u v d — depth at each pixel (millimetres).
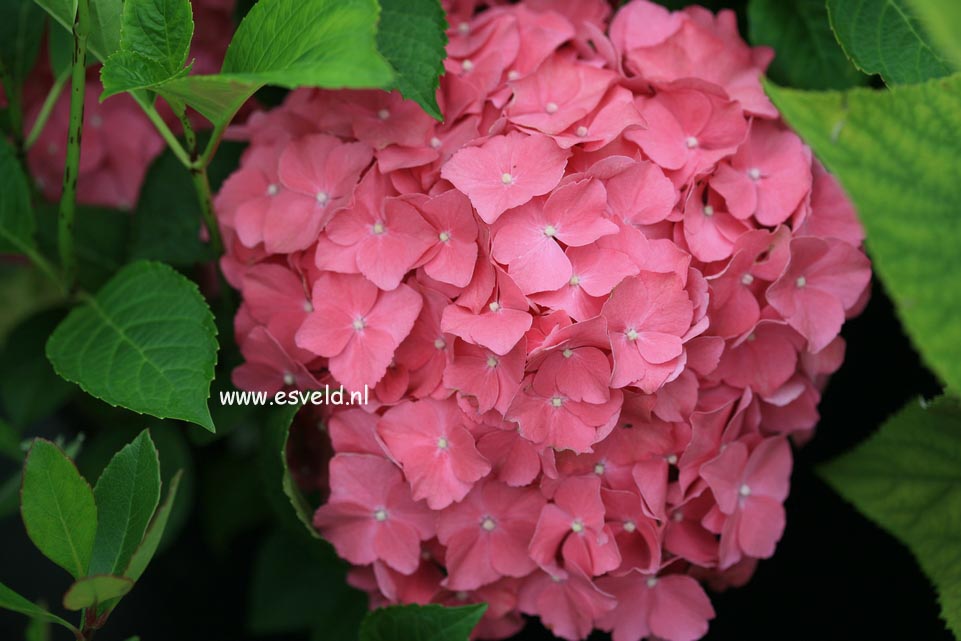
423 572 522
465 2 526
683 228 491
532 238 483
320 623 568
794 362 507
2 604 463
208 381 496
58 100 594
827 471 490
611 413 483
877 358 551
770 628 577
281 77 439
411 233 493
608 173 488
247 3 564
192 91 478
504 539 506
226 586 668
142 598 667
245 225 519
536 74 503
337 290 499
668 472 505
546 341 472
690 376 491
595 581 507
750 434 512
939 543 480
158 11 480
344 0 450
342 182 503
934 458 478
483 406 482
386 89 492
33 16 569
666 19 517
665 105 506
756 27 527
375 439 500
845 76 527
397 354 499
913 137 413
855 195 407
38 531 468
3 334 660
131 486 481
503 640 566
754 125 509
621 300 478
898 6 496
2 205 542
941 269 403
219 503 638
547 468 492
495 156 488
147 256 566
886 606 558
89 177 604
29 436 691
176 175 567
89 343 513
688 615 515
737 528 517
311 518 521
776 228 498
